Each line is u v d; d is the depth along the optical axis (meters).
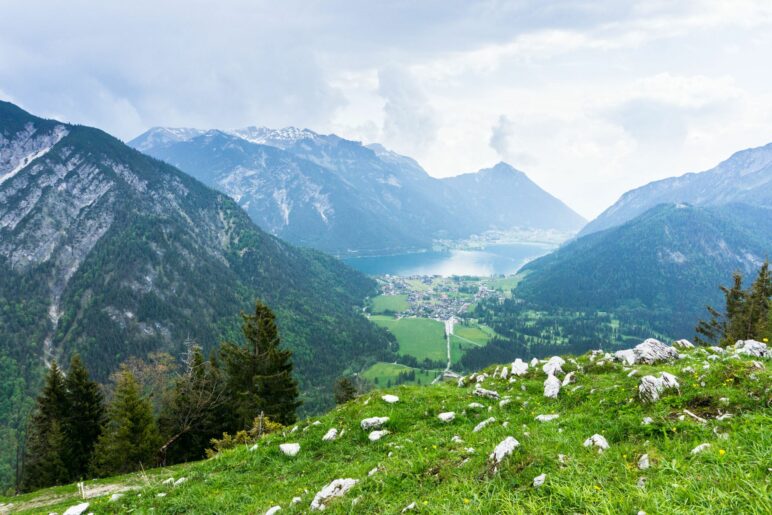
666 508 6.45
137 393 48.97
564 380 20.03
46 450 52.91
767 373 12.60
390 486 11.16
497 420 16.16
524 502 7.82
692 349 23.33
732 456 7.79
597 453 9.61
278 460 17.80
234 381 48.22
